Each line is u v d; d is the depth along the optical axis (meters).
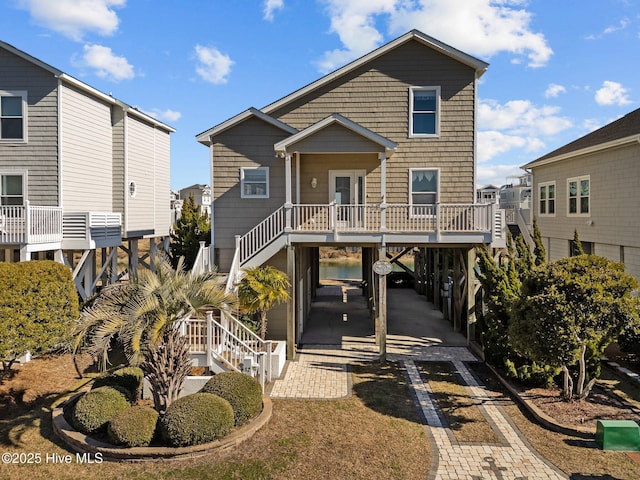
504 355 9.56
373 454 6.50
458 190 13.34
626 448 6.60
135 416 6.55
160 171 20.05
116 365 10.40
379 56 13.41
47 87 13.23
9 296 7.95
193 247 19.83
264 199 13.26
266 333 12.36
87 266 13.41
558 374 9.08
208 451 6.48
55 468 6.20
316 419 7.62
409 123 13.40
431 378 9.70
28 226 11.17
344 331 13.98
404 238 11.40
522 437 7.03
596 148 15.37
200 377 8.55
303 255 14.25
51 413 8.02
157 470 6.13
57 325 8.97
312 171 13.46
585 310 7.34
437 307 17.50
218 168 13.29
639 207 13.79
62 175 13.38
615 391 8.70
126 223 16.38
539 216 21.50
